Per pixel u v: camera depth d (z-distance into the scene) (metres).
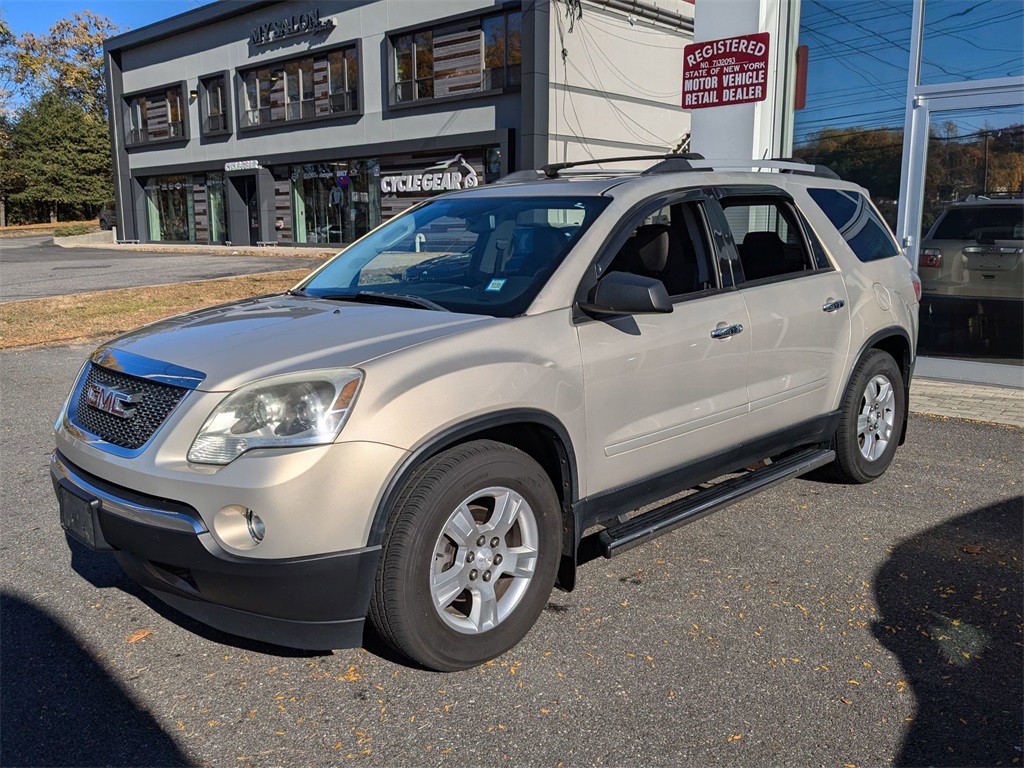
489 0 23.73
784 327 4.31
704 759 2.59
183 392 2.90
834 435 4.93
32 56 61.06
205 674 3.10
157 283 17.72
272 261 24.33
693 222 4.09
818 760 2.59
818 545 4.27
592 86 24.36
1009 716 2.81
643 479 3.72
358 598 2.79
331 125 29.44
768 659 3.17
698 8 9.14
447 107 25.61
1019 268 7.73
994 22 7.57
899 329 5.21
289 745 2.68
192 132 35.34
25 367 9.38
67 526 3.17
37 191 55.12
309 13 29.17
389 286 3.92
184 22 33.62
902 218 8.36
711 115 9.27
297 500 2.66
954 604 3.62
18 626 3.47
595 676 3.05
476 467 2.97
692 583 3.83
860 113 8.59
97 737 2.72
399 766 2.57
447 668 3.04
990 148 7.75
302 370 2.82
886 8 8.24
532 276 3.51
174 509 2.79
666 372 3.69
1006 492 5.09
